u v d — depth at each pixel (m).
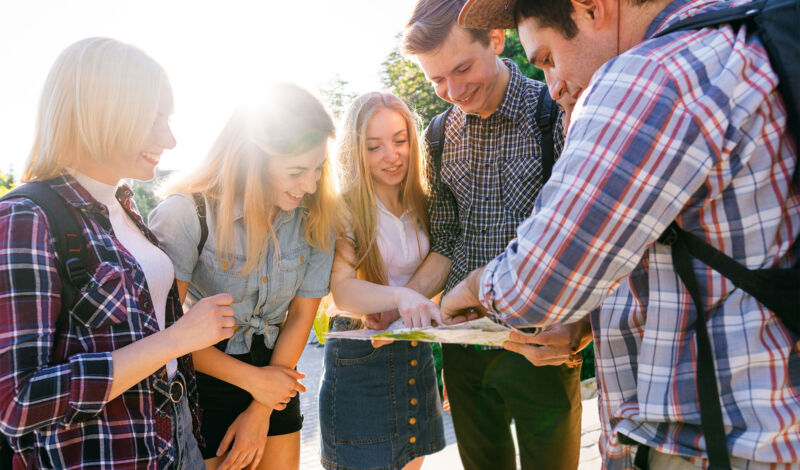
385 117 2.35
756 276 1.00
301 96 1.93
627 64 1.03
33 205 1.33
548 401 2.30
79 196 1.43
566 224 1.01
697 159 0.96
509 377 2.35
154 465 1.47
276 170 1.92
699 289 1.04
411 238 2.56
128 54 1.46
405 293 2.17
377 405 2.38
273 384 2.05
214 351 2.03
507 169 2.34
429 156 2.53
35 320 1.27
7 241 1.27
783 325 1.01
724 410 1.01
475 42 2.21
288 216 2.13
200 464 1.77
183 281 1.94
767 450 0.97
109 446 1.39
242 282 2.04
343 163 2.41
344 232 2.36
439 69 2.26
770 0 1.03
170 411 1.57
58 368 1.28
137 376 1.37
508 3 1.42
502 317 1.17
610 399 1.20
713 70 1.00
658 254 1.08
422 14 2.24
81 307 1.37
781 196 1.00
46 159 1.42
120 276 1.43
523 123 2.31
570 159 1.03
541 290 1.05
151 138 1.52
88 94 1.41
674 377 1.06
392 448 2.38
